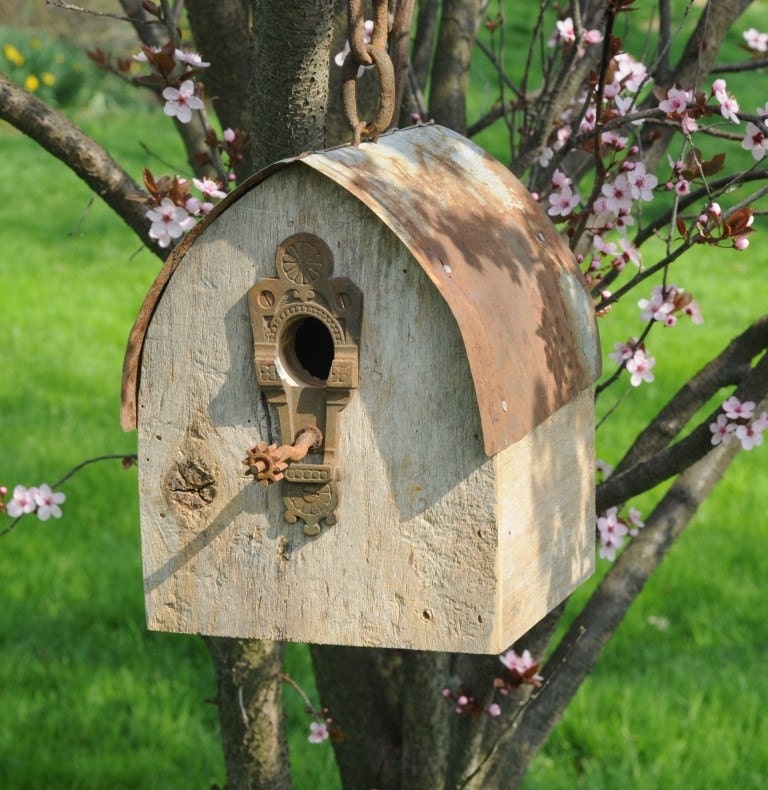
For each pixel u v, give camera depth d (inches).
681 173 142.5
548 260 138.3
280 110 132.7
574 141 150.7
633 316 535.2
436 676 172.4
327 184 121.2
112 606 326.0
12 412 437.7
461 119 185.2
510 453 125.4
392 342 122.7
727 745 268.5
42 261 606.5
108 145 769.6
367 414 124.7
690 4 152.9
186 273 127.3
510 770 182.7
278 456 115.1
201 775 264.1
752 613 326.3
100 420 434.0
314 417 126.1
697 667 302.4
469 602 125.8
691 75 172.6
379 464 125.5
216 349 128.3
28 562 346.9
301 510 127.6
